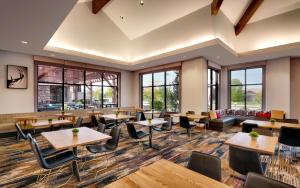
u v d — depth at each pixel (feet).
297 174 10.39
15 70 20.85
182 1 19.22
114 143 10.84
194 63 24.11
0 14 11.00
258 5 20.94
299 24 20.15
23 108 21.52
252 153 7.11
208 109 25.32
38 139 18.26
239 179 9.62
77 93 26.96
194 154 6.03
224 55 22.44
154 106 31.37
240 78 28.22
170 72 28.50
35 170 10.80
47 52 20.61
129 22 25.31
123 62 28.19
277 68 23.91
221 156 13.28
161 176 4.78
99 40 24.99
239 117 25.89
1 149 14.97
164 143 16.66
